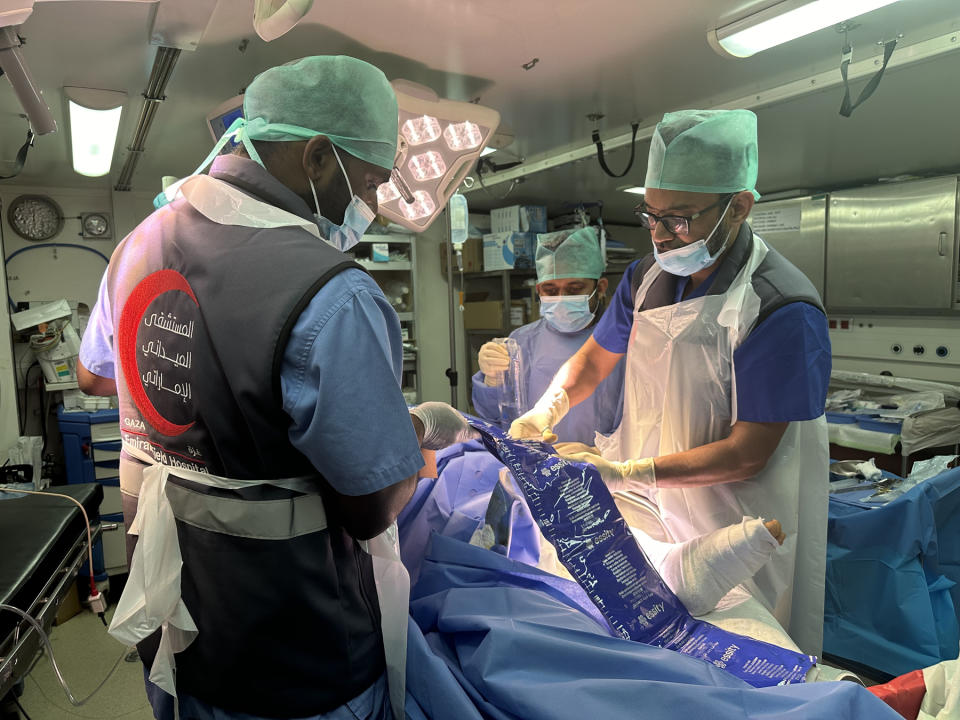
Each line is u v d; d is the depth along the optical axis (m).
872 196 3.65
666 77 2.09
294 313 0.74
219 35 1.63
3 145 2.60
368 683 0.88
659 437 1.60
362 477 0.75
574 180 3.57
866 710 0.79
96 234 3.70
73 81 1.92
